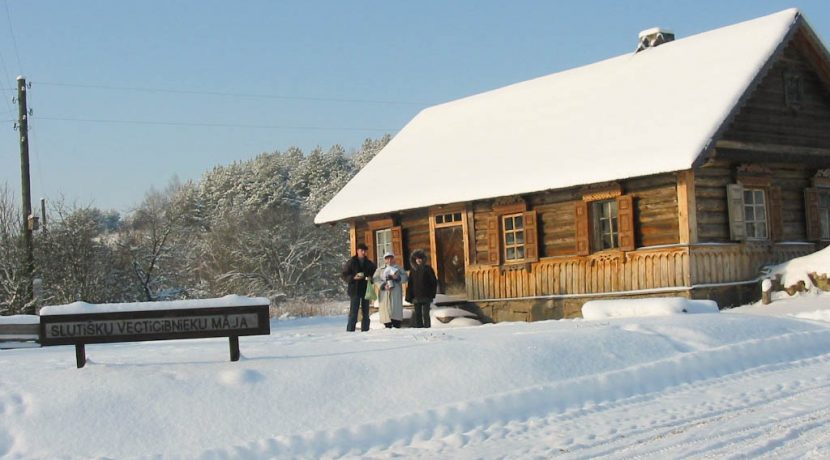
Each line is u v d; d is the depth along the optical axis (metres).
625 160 21.23
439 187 26.62
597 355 12.14
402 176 29.28
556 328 14.34
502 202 25.12
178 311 10.74
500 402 10.20
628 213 21.75
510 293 24.92
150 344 16.00
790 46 23.84
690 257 20.47
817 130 24.36
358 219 29.69
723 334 13.93
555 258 23.67
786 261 22.89
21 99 32.12
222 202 90.69
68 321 10.54
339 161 99.62
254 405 9.86
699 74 23.31
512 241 25.12
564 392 10.77
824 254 20.98
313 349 12.84
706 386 11.59
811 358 13.55
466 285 26.12
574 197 23.36
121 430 9.28
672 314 16.23
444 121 32.16
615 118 23.98
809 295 20.61
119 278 40.91
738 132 22.06
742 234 21.72
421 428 9.52
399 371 10.88
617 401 10.80
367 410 10.04
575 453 8.48
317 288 59.41
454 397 10.46
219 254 56.62
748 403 10.47
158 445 9.10
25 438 9.12
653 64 25.83
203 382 10.17
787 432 8.91
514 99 30.19
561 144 24.53
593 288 22.64
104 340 10.59
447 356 11.34
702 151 19.89
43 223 36.72
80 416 9.43
